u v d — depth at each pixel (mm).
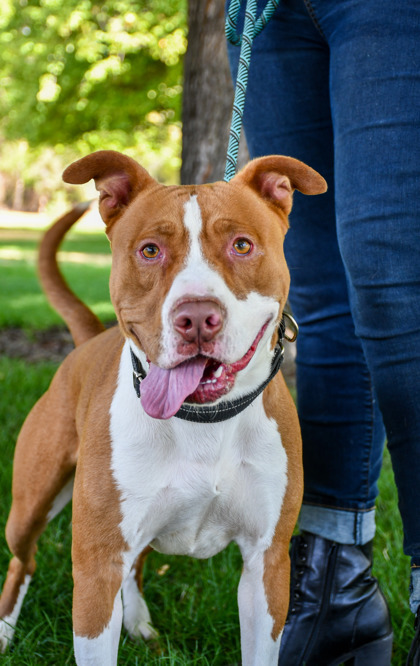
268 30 2662
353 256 2252
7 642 2877
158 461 2281
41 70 16625
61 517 3697
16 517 2934
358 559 2693
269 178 2441
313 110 2678
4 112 19312
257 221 2285
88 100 17562
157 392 2086
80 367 2867
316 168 2746
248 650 2357
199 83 5391
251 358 2203
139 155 23547
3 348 8352
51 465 2848
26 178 39406
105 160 2404
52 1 15414
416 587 2305
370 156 2215
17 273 15023
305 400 2803
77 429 2734
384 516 3701
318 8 2408
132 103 17453
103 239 30781
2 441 4602
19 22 16594
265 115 2770
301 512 2822
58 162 45062
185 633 2912
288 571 2385
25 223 40344
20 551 2957
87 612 2188
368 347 2324
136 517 2287
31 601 3098
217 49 5273
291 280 2830
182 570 3404
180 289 2053
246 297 2178
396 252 2184
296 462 2408
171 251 2176
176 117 17953
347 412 2689
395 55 2197
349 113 2273
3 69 17500
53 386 2982
